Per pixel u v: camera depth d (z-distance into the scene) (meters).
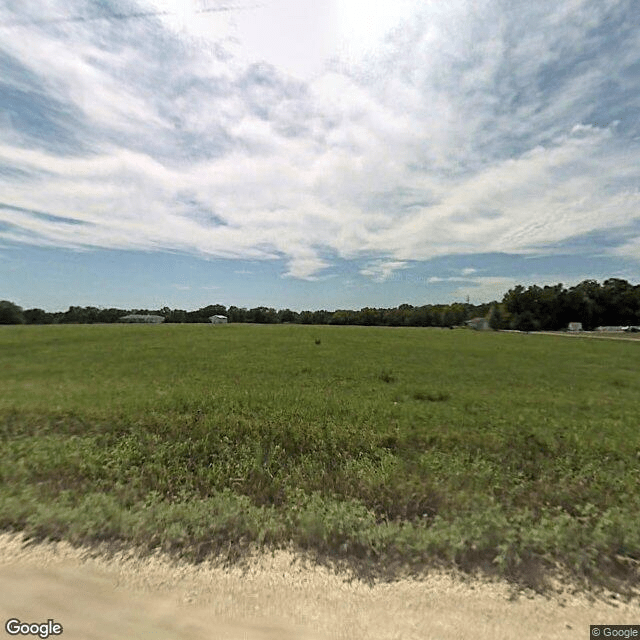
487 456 5.61
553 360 22.97
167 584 2.50
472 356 24.17
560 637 2.17
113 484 4.15
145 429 6.49
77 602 2.34
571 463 5.33
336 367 17.42
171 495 3.99
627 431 7.12
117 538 2.97
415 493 3.90
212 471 4.66
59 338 32.28
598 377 16.11
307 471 4.86
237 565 2.70
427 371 16.94
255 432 6.48
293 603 2.36
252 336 37.59
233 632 2.13
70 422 6.85
